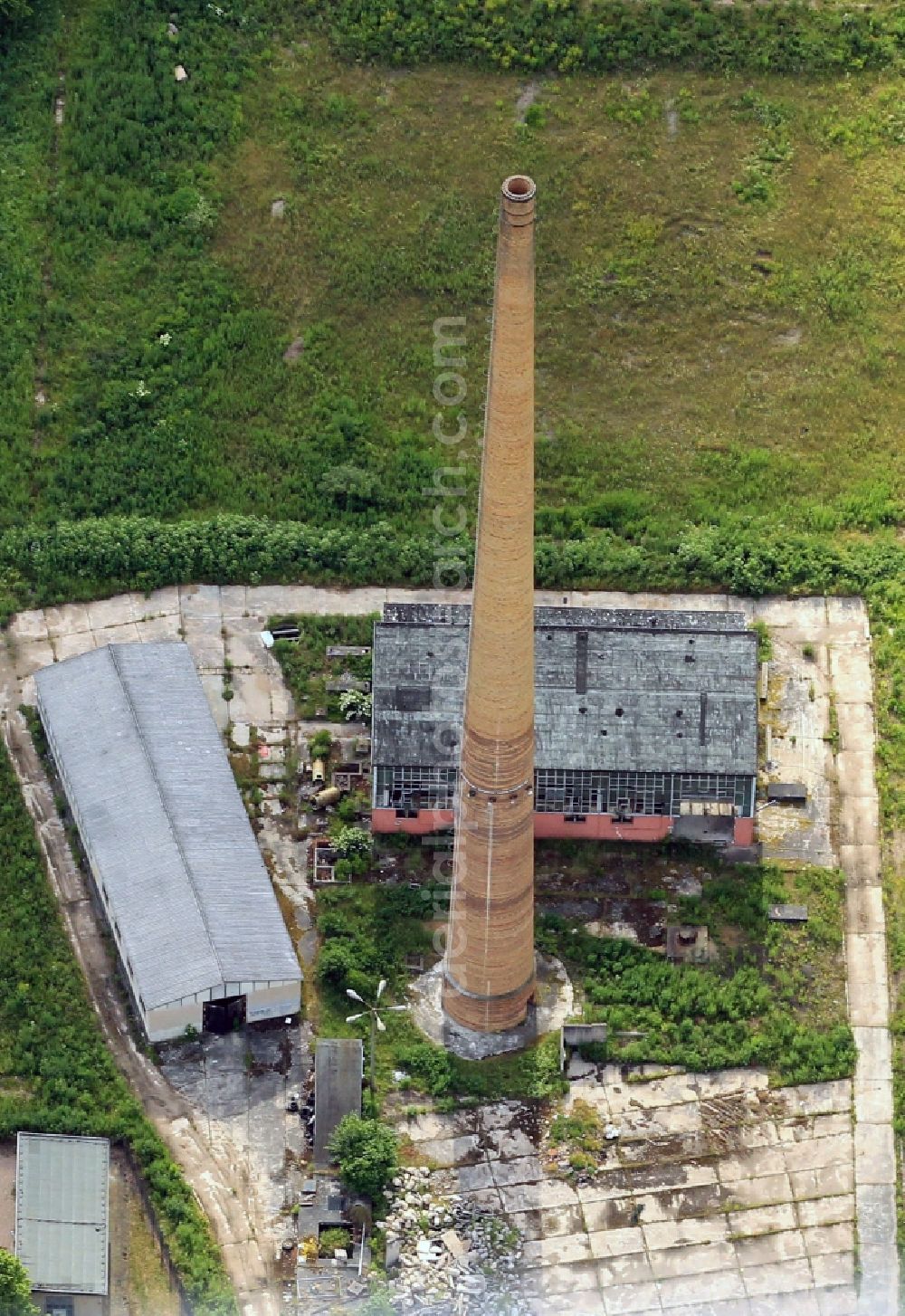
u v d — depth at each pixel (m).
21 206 159.88
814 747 136.75
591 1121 120.81
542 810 129.62
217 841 125.69
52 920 127.19
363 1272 115.12
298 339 155.62
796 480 149.88
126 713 130.25
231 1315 113.25
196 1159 119.38
